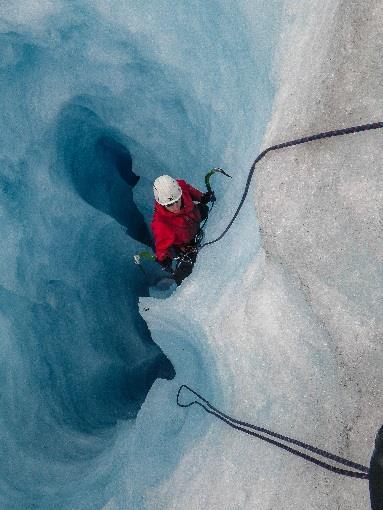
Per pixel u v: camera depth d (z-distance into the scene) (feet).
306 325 7.26
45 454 11.16
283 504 6.68
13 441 10.84
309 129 7.21
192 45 9.80
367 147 6.70
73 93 11.87
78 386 12.80
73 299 13.20
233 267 8.77
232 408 7.96
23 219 11.62
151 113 11.83
